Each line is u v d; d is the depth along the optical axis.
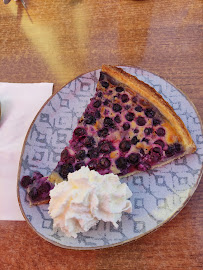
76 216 0.20
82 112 0.26
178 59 0.27
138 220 0.20
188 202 0.21
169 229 0.20
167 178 0.22
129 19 0.30
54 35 0.31
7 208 0.22
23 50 0.30
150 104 0.24
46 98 0.27
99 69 0.27
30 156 0.24
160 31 0.29
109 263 0.19
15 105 0.27
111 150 0.24
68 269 0.19
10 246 0.21
